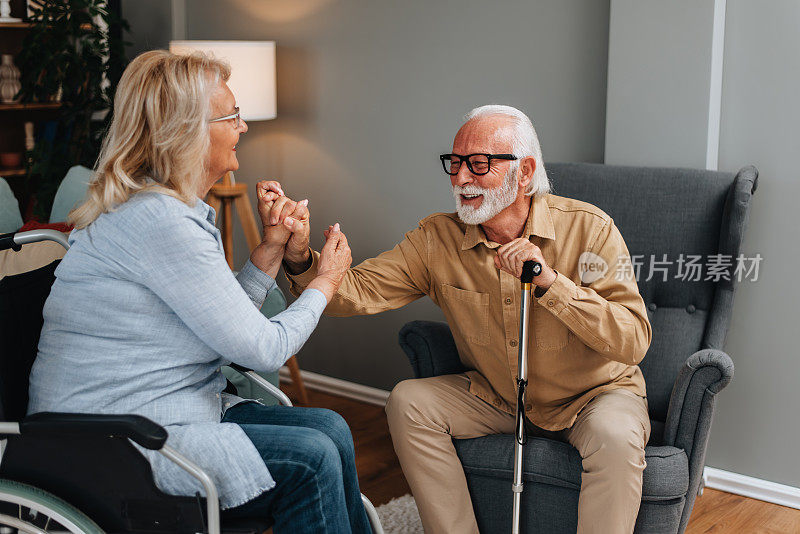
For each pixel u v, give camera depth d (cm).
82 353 161
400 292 233
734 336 276
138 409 162
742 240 253
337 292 220
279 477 166
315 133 359
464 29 312
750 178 239
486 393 227
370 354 354
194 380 170
